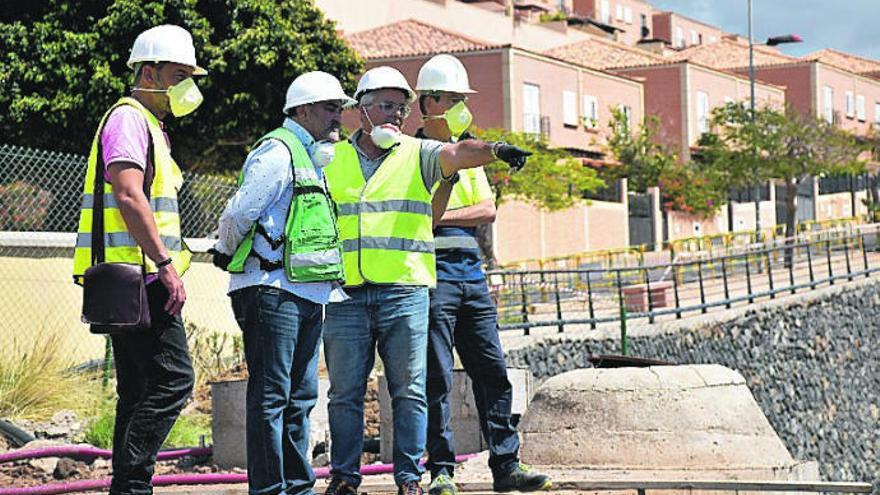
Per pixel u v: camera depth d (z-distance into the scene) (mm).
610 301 35438
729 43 91938
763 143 63812
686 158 71000
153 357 7988
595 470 11820
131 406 8258
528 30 78000
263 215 8031
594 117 62906
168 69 8133
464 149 8617
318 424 13734
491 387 9547
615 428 12164
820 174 65688
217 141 32531
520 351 25438
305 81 8211
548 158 45875
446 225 9305
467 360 9523
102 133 7977
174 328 8055
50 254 19156
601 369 12641
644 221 60812
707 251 50719
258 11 32250
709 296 36250
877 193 86250
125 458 7941
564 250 53938
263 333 8000
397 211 8727
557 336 26734
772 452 12219
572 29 85312
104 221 7988
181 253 8125
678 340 29484
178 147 32406
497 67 56031
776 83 87062
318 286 8141
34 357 15797
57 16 31375
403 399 8734
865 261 39344
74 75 31078
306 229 8039
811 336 34625
